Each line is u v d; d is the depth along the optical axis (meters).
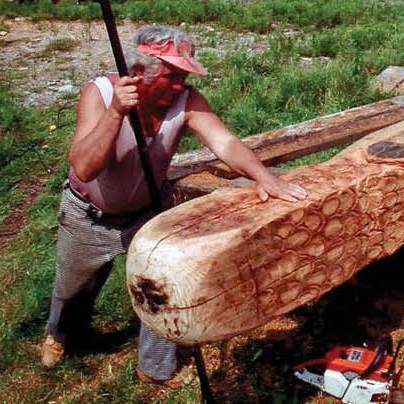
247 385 4.10
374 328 4.43
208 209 3.23
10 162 7.34
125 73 3.21
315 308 4.61
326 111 7.70
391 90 8.24
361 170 3.53
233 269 3.07
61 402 4.15
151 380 4.15
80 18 13.44
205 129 3.45
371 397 3.81
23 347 4.62
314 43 10.48
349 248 3.49
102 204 3.75
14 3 13.82
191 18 12.92
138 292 3.10
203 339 3.09
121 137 3.47
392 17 12.31
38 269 5.39
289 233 3.22
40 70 10.45
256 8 12.88
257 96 8.13
